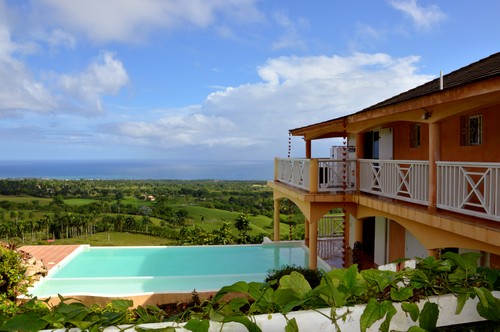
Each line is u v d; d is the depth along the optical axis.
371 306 1.54
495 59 9.30
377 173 9.69
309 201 10.76
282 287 1.66
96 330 1.39
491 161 7.75
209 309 1.55
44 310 1.46
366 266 12.66
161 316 1.66
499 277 1.92
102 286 11.81
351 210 10.98
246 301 1.58
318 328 1.51
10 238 48.75
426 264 1.82
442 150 9.44
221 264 14.34
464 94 5.77
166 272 13.56
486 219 6.39
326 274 1.60
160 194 103.12
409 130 11.10
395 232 11.95
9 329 1.34
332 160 11.13
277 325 1.48
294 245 16.52
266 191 110.56
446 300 1.71
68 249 16.00
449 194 6.89
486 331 1.74
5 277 9.80
